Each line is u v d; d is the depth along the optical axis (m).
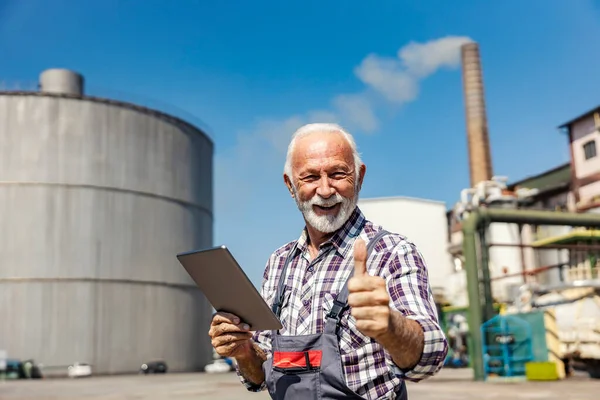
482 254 20.22
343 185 2.34
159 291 41.38
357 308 1.78
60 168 38.94
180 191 44.47
